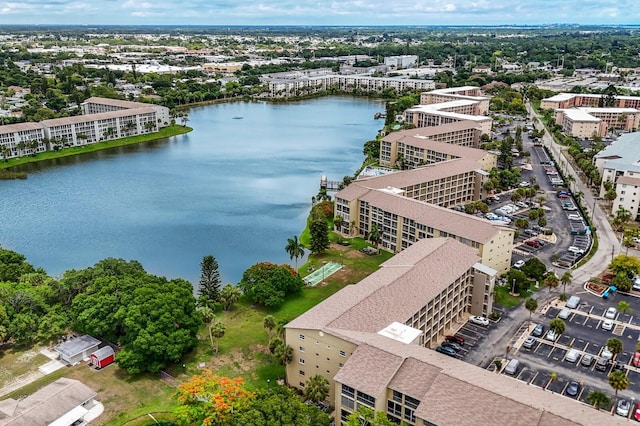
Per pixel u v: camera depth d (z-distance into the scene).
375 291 120.31
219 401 96.00
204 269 152.62
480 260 154.38
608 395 110.75
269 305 147.25
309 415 91.88
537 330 133.75
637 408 104.75
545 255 181.25
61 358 126.31
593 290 156.62
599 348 127.81
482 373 97.75
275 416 91.00
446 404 88.38
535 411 84.06
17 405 103.69
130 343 120.69
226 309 149.25
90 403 109.69
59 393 105.44
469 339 132.12
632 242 182.00
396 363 97.06
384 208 186.75
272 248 195.50
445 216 173.38
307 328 108.81
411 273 130.00
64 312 136.12
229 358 126.06
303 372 112.81
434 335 131.00
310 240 187.75
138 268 154.25
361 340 103.06
